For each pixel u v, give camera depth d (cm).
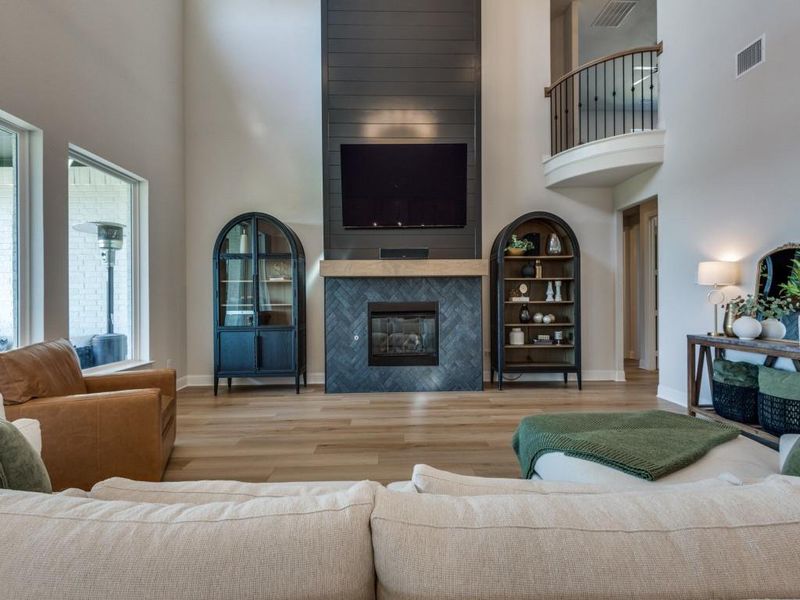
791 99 289
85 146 329
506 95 518
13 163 279
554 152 519
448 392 461
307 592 56
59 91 301
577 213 520
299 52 507
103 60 350
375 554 60
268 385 497
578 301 480
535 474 188
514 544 58
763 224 312
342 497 66
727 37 341
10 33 261
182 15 497
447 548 58
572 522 61
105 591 55
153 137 429
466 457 279
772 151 304
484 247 518
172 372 293
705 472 147
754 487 68
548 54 519
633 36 632
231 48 504
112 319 386
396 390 466
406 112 468
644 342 603
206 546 57
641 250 617
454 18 470
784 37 293
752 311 309
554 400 425
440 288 470
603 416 208
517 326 512
